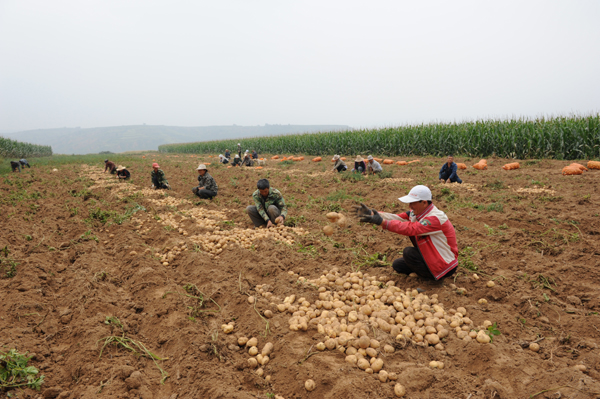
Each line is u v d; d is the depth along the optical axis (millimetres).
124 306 3752
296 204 8539
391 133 21828
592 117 13688
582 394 2184
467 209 7191
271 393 2529
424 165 14883
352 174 12188
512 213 6562
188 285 4203
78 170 18094
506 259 4562
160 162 24734
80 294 3818
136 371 2652
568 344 2840
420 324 3137
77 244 5684
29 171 17156
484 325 3113
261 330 3209
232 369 2742
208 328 3303
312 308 3512
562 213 6324
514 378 2463
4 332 3043
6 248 4988
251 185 11555
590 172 10398
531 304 3424
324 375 2525
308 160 23234
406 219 4098
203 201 9125
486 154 16734
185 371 2701
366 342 2799
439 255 3674
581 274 3961
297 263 4750
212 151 48688
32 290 3922
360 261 4762
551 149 14312
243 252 5020
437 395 2361
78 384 2574
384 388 2416
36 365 2729
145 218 7324
